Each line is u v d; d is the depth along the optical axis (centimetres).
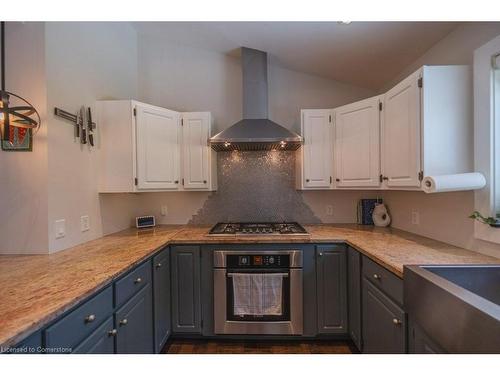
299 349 202
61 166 170
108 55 225
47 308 91
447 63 171
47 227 160
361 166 213
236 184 273
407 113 166
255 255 204
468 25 155
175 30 253
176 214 276
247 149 265
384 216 252
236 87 276
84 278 119
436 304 102
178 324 208
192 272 207
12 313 87
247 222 271
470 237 156
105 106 208
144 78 277
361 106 212
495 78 138
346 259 202
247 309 204
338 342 209
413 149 160
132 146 208
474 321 84
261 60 247
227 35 233
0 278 119
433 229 190
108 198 222
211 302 208
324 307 204
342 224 266
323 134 237
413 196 214
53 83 164
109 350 126
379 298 153
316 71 263
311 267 204
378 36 184
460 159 150
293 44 222
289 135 223
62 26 171
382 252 159
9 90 158
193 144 242
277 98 274
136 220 253
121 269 132
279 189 272
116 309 132
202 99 277
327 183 236
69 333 99
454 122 150
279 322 204
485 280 125
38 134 159
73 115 180
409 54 199
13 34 158
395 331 136
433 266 127
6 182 160
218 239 204
